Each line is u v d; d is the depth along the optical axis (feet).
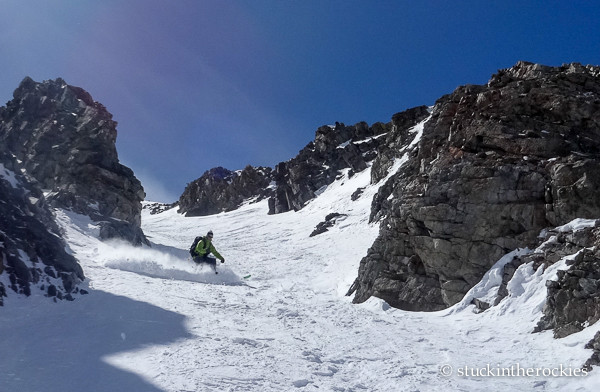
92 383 18.02
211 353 23.13
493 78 63.62
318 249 95.50
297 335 29.63
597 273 30.48
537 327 32.09
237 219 185.06
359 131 191.11
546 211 43.27
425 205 48.80
